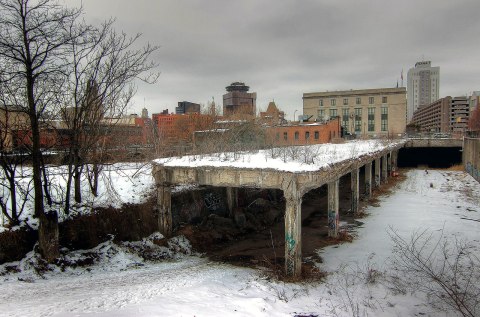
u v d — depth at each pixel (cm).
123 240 1819
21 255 1477
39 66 1433
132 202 1983
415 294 1324
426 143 5788
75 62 1639
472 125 12112
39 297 1157
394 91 9219
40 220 1498
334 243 2033
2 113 1855
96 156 1991
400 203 3077
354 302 1260
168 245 1923
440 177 4628
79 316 948
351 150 2645
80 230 1681
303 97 10088
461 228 2216
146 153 2731
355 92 9562
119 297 1168
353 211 2688
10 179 1544
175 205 2155
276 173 1560
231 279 1485
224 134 2944
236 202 2573
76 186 1822
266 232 2378
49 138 2078
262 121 4575
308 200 3444
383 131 9344
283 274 1546
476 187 3725
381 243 1984
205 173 1803
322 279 1505
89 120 1820
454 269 1437
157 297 1177
